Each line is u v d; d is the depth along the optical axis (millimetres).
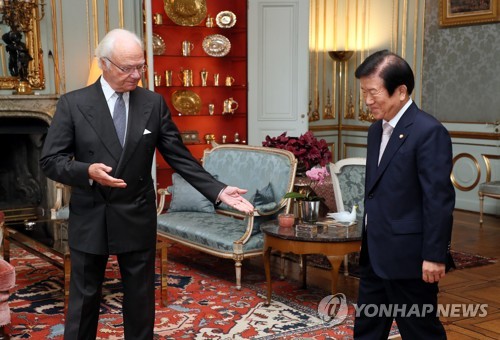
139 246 2393
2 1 5656
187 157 2510
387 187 2211
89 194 2324
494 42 6703
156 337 3283
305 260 4148
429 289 2219
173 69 7422
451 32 7168
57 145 2297
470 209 7062
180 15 7242
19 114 5711
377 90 2172
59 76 6172
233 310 3730
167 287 4113
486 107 6824
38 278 4477
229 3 7574
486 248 5355
